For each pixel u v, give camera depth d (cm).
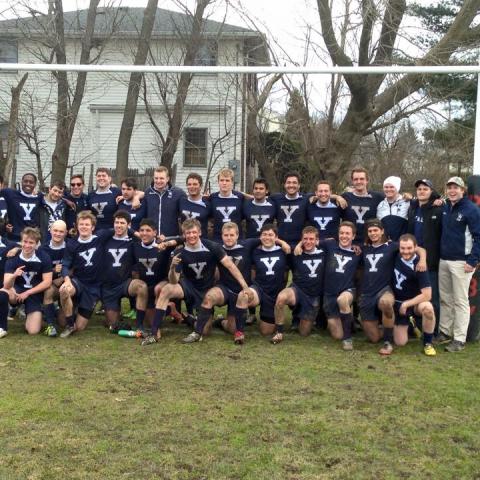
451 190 596
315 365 539
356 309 695
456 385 486
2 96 1803
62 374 497
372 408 428
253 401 438
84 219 643
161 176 714
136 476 317
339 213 695
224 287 639
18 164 1966
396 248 612
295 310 658
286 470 327
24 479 311
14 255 632
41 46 1725
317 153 1277
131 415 404
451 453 355
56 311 682
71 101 1669
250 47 1491
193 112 1825
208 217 716
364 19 1073
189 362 542
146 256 646
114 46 1730
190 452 348
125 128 1459
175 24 1443
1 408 413
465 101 1816
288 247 643
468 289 618
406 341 629
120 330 645
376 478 320
